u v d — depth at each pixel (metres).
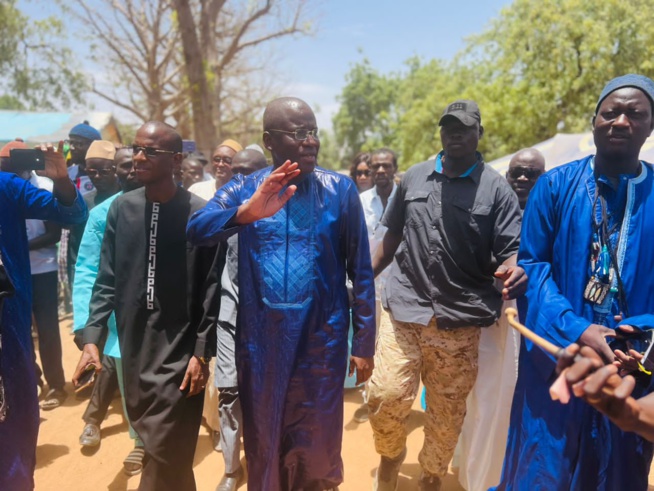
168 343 3.07
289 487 2.73
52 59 23.88
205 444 4.57
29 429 2.88
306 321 2.63
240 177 2.79
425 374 3.51
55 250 5.32
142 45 21.55
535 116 22.28
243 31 19.12
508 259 3.23
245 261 2.70
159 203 3.09
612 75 20.97
